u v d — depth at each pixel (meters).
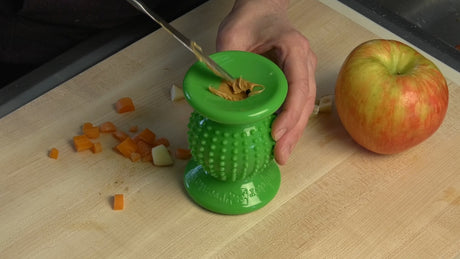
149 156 0.92
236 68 0.81
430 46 1.07
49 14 1.12
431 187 0.89
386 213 0.86
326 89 1.01
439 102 0.87
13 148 0.92
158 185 0.89
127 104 0.96
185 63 1.03
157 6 1.16
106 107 0.98
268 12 0.96
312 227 0.84
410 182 0.90
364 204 0.87
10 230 0.84
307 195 0.88
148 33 1.10
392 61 0.91
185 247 0.82
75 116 0.96
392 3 1.22
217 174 0.83
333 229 0.84
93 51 1.06
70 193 0.88
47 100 0.98
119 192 0.88
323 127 0.96
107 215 0.85
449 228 0.84
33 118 0.96
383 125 0.86
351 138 0.95
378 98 0.85
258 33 0.94
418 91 0.85
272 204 0.87
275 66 0.80
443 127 0.96
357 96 0.87
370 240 0.83
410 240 0.83
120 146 0.91
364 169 0.91
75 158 0.91
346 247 0.82
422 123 0.86
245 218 0.85
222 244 0.83
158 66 1.03
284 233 0.84
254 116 0.74
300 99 0.84
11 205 0.86
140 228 0.84
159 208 0.86
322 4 1.12
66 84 1.00
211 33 1.08
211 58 0.81
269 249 0.82
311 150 0.93
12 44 1.17
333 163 0.92
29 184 0.88
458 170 0.91
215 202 0.85
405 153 0.93
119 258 0.81
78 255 0.81
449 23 1.22
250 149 0.79
